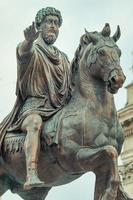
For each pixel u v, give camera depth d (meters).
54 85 10.62
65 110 10.27
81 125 10.03
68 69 10.84
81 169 10.05
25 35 10.25
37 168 10.24
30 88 10.59
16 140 10.49
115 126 10.18
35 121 10.20
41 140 10.23
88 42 10.23
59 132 10.11
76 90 10.34
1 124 10.80
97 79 10.20
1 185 10.98
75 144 10.02
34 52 10.62
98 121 10.05
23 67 10.56
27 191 11.03
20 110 10.70
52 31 10.87
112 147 9.66
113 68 9.77
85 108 10.12
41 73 10.63
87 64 10.16
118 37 10.24
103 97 10.16
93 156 9.76
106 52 9.89
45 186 10.65
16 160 10.52
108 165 9.72
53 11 10.89
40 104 10.46
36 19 10.95
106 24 10.17
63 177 10.39
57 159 10.20
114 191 9.62
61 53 10.98
